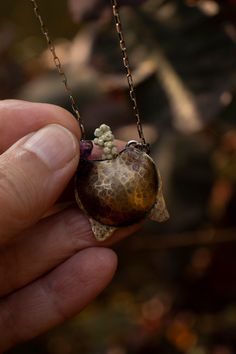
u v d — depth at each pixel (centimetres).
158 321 38
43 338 38
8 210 22
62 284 26
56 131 23
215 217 36
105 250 26
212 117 27
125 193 23
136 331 38
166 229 35
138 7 30
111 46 30
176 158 36
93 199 23
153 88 28
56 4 54
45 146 23
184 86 28
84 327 39
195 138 37
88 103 37
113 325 38
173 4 30
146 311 39
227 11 29
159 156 36
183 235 34
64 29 54
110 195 23
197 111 27
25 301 27
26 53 48
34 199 23
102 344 38
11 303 27
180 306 37
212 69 28
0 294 27
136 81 29
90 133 34
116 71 29
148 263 42
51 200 23
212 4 29
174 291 38
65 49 42
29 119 26
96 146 24
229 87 28
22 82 46
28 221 23
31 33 55
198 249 36
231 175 36
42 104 26
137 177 23
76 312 27
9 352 37
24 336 28
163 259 38
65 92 38
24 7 55
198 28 29
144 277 42
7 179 22
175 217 35
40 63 46
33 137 23
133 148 23
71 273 26
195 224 35
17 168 22
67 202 27
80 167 23
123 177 23
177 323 37
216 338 36
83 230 26
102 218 23
